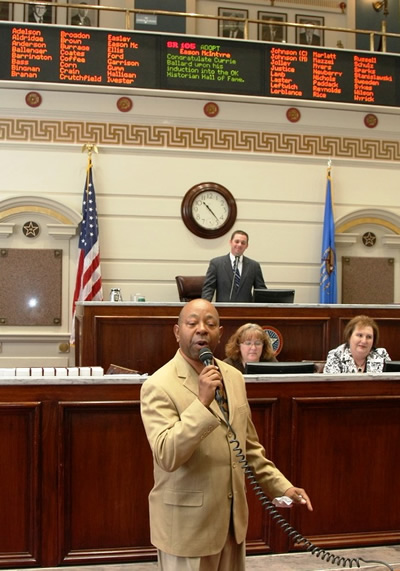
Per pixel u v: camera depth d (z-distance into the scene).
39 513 3.13
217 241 8.48
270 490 2.41
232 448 2.27
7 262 8.03
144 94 8.20
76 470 3.19
